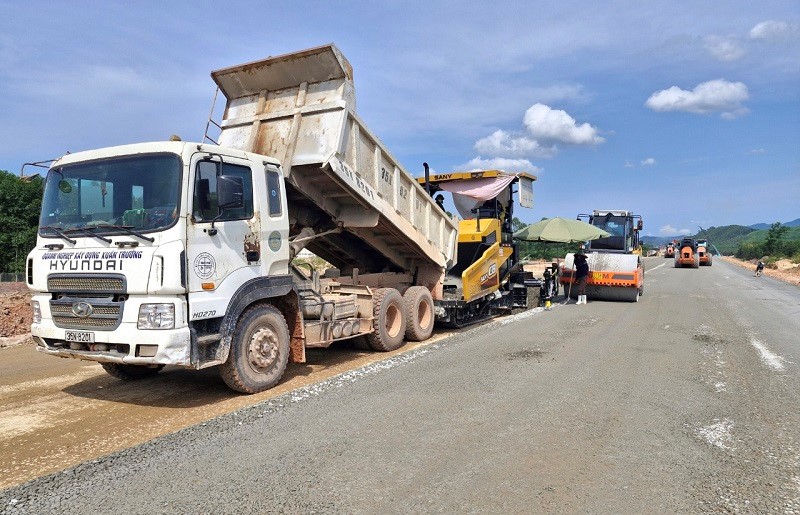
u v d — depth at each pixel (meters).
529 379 6.58
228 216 6.22
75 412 5.94
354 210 8.98
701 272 35.16
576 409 5.38
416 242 10.17
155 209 5.70
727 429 4.81
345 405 5.53
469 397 5.80
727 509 3.36
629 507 3.38
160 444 4.50
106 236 5.75
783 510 3.34
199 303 5.76
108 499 3.57
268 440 4.56
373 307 9.08
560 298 18.16
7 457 4.66
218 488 3.69
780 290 20.61
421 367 7.26
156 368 7.79
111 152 6.08
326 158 7.55
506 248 13.78
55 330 5.96
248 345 6.48
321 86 7.87
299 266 8.16
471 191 12.49
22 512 3.42
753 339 9.41
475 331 10.44
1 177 41.19
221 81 8.38
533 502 3.44
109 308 5.63
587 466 4.00
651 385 6.30
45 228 6.21
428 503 3.43
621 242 18.41
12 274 35.91
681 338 9.53
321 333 7.82
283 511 3.35
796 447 4.38
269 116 8.09
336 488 3.65
